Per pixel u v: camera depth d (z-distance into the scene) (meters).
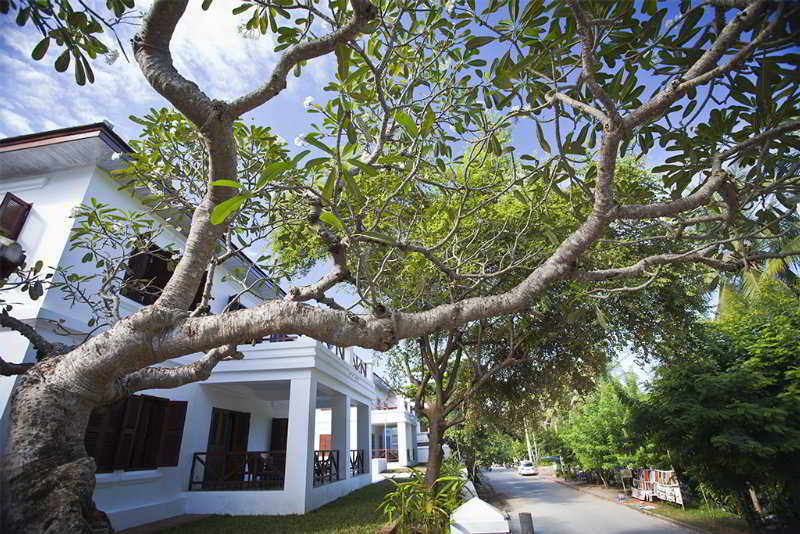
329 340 2.44
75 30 2.98
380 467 21.03
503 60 3.06
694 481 12.38
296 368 9.73
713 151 3.22
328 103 2.99
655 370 10.48
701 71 2.39
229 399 11.21
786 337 8.40
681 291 8.01
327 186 2.03
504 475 33.41
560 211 5.62
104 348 2.52
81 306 6.80
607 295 3.57
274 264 6.36
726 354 9.45
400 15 3.30
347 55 2.87
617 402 15.70
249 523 7.68
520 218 5.44
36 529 2.31
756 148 3.12
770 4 2.24
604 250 6.88
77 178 7.09
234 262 10.53
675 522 10.30
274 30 3.44
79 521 2.41
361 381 14.64
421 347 8.70
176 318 2.61
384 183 4.70
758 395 8.61
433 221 5.68
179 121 4.96
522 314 7.79
